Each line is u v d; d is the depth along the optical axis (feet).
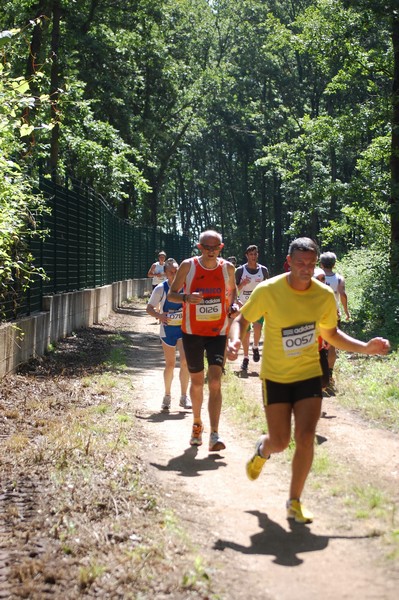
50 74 78.13
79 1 94.84
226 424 28.71
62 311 53.93
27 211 36.73
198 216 277.64
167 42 146.41
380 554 15.61
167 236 168.96
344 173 172.86
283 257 208.03
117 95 113.09
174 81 147.43
